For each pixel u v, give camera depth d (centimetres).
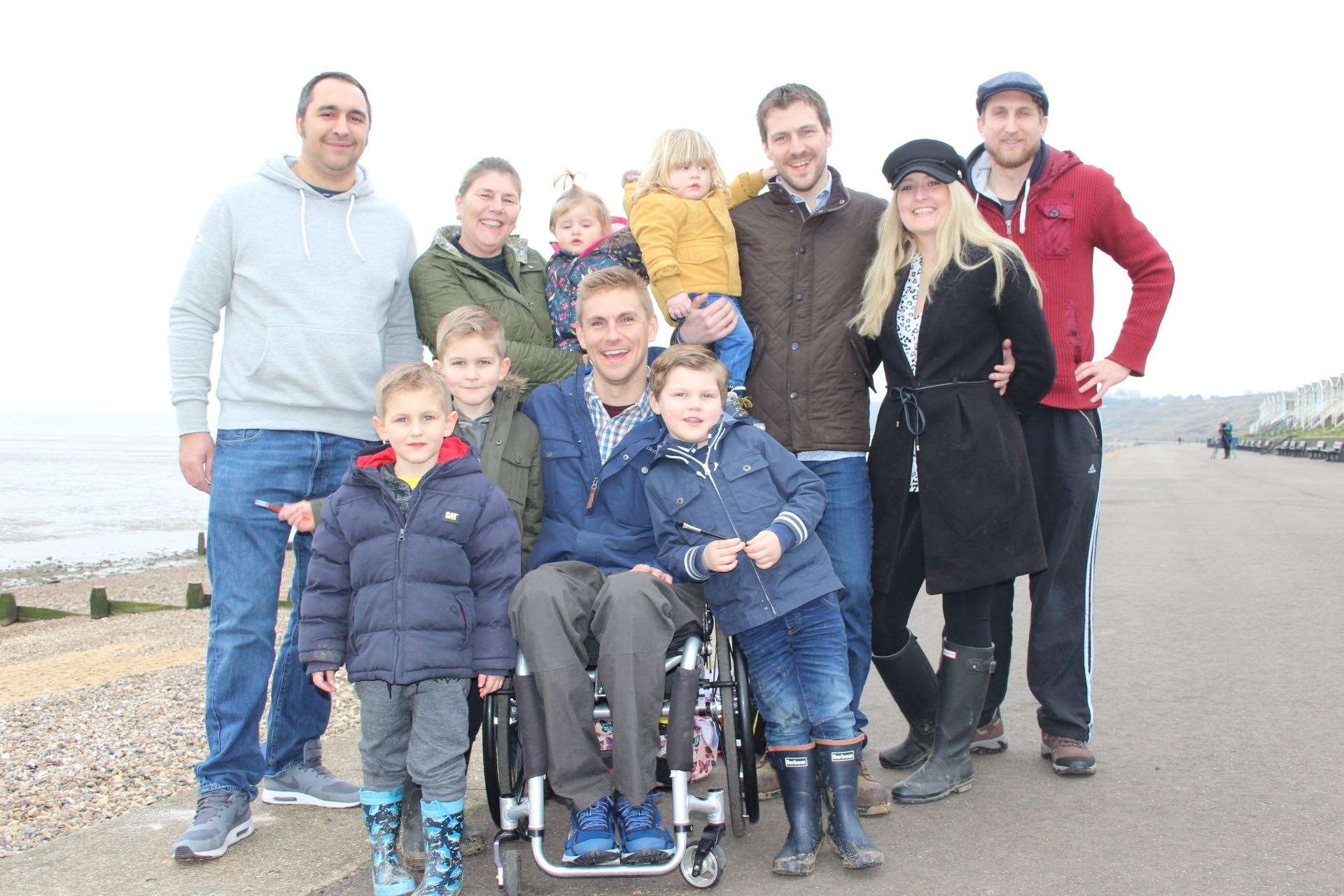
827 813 325
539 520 366
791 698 330
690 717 301
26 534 3102
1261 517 1570
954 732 378
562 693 297
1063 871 305
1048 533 408
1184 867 304
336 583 318
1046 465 408
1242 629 671
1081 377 399
